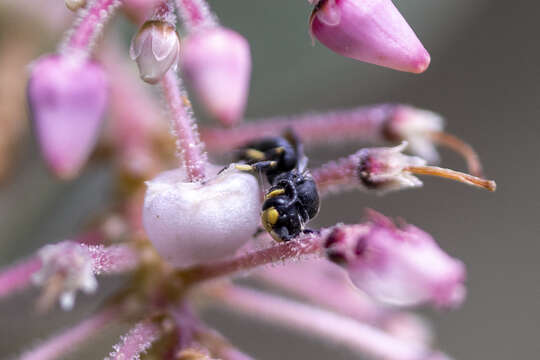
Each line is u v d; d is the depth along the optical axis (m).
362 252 0.09
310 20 0.09
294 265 0.11
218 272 0.10
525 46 0.15
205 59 0.10
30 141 0.12
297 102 0.13
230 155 0.10
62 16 0.12
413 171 0.10
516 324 0.15
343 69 0.13
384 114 0.11
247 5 0.12
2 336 0.12
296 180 0.09
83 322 0.10
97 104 0.10
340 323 0.10
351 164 0.10
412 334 0.11
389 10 0.09
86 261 0.10
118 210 0.11
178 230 0.09
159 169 0.11
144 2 0.10
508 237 0.15
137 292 0.10
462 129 0.15
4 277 0.10
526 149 0.15
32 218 0.12
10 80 0.12
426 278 0.09
